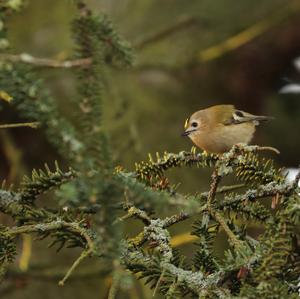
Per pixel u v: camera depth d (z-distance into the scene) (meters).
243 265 4.72
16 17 17.61
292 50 18.52
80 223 5.36
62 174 5.50
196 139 11.95
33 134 16.44
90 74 4.56
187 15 17.61
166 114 16.83
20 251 13.02
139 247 5.32
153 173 5.69
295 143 18.30
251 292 4.44
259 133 18.34
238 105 18.53
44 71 15.12
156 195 4.18
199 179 14.80
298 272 4.75
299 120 18.53
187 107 17.34
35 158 16.55
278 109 18.58
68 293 13.62
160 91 17.31
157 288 5.05
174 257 5.32
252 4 18.12
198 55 16.42
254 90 18.66
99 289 13.55
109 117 15.38
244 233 5.52
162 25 18.02
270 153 18.11
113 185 4.18
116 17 18.28
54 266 12.77
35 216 5.53
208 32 17.78
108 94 15.10
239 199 5.49
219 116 11.79
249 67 18.55
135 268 5.09
